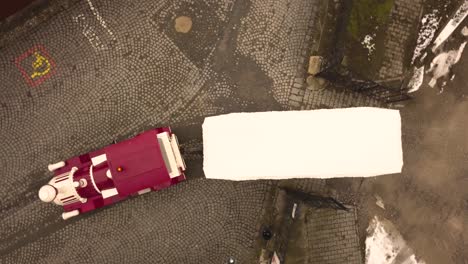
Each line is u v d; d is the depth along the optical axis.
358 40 14.44
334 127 12.09
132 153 12.73
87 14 14.20
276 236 14.33
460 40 14.62
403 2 14.52
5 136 14.13
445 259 14.55
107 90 14.24
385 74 14.55
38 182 14.16
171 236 14.19
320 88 14.46
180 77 14.34
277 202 14.38
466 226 14.59
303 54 14.45
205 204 14.26
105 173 12.88
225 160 12.34
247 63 14.41
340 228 14.37
